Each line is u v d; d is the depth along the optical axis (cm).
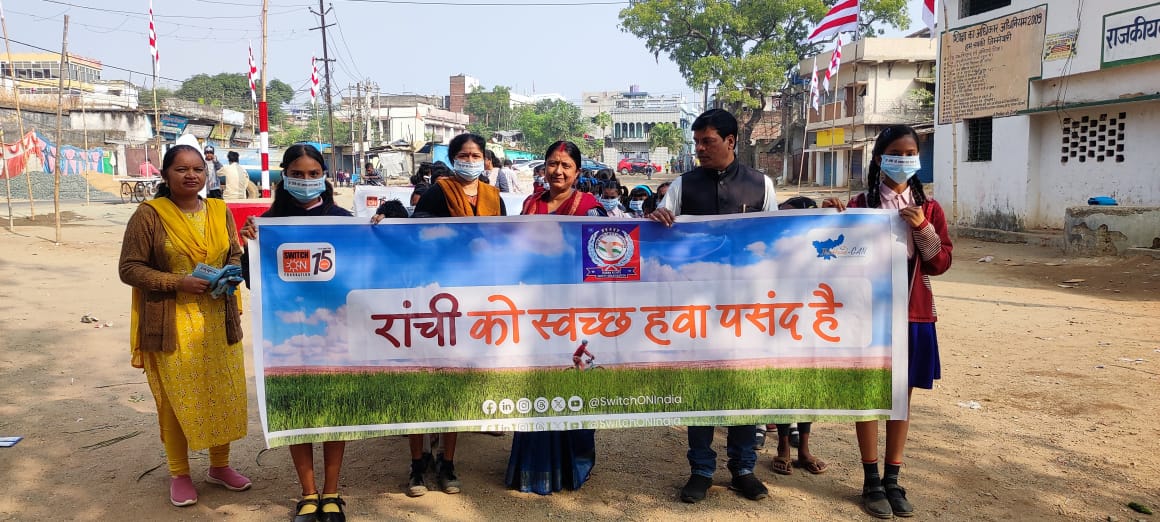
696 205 385
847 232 365
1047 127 1548
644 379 364
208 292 351
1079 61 1430
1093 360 652
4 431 464
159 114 3444
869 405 369
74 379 574
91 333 710
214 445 365
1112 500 378
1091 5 1399
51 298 864
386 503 376
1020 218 1585
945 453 441
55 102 3388
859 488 398
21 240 1332
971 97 1700
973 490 391
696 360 365
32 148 2639
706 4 4109
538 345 359
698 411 367
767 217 363
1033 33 1524
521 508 371
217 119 3938
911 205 371
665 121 8319
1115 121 1416
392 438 477
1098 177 1451
